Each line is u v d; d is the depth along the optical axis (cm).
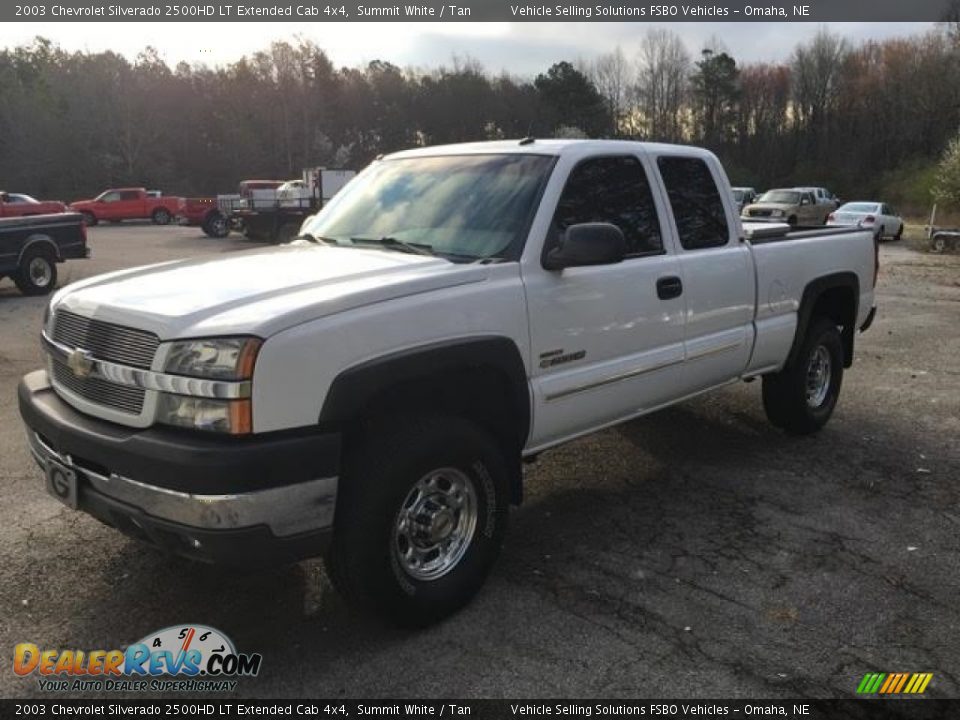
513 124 6625
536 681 296
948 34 6912
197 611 344
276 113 7619
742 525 432
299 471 280
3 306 1233
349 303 299
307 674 302
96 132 6362
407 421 320
